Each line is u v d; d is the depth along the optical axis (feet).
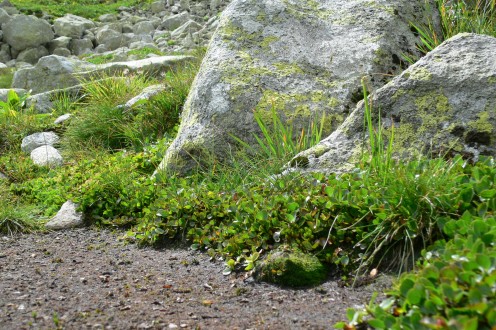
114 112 14.52
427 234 7.64
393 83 9.50
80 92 17.84
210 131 10.96
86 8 34.78
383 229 7.88
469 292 5.95
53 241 10.21
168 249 9.34
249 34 11.80
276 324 7.04
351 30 11.89
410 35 12.04
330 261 8.04
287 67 11.41
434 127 9.13
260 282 8.00
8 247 10.00
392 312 6.63
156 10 34.58
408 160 9.04
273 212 8.54
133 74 17.92
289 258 7.96
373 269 7.71
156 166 11.90
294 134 10.84
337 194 8.27
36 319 7.36
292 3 12.20
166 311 7.45
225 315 7.30
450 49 9.57
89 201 11.04
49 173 12.88
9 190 12.47
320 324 6.97
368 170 8.59
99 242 9.98
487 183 7.73
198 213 9.41
